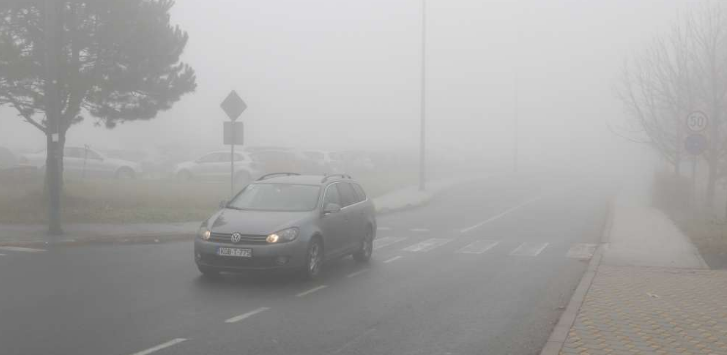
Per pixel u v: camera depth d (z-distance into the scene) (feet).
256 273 33.40
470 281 35.81
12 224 51.47
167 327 24.86
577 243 52.47
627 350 21.98
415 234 57.88
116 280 33.65
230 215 34.99
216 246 32.68
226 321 25.99
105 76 56.44
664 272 38.37
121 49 56.59
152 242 48.70
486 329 25.71
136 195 70.69
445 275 37.58
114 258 40.60
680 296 31.12
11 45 51.24
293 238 33.12
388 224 66.18
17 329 24.06
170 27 59.93
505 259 43.98
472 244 51.44
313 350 22.44
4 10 52.34
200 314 27.04
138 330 24.31
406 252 46.80
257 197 37.55
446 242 52.54
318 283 34.40
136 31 56.18
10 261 38.60
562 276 37.70
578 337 23.61
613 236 55.31
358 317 27.20
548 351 21.83
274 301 29.84
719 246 47.19
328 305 29.30
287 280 35.01
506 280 36.27
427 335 24.70
